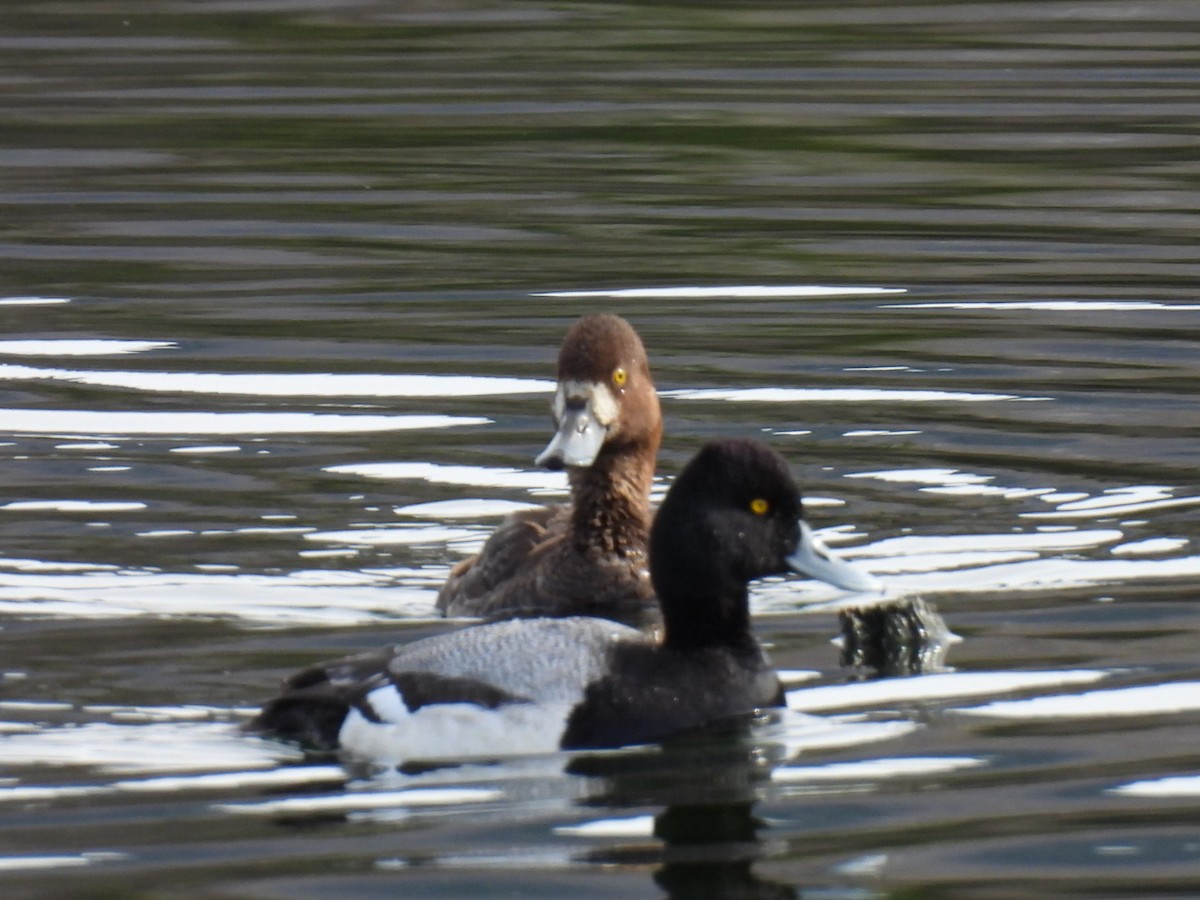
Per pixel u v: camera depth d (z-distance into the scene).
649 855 8.87
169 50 31.84
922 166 24.97
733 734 10.38
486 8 35.41
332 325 18.67
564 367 13.30
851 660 11.48
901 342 17.97
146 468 14.84
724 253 21.19
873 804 9.41
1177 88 28.75
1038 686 10.89
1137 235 21.62
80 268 20.80
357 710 10.21
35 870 8.65
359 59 31.28
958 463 14.88
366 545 13.44
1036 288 19.70
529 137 26.58
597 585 12.95
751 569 11.00
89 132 26.83
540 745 10.21
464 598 12.38
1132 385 16.58
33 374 17.14
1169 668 11.06
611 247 21.48
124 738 10.12
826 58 31.02
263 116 27.67
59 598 12.23
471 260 21.02
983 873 8.62
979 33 32.88
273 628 11.86
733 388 16.70
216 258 21.23
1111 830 9.02
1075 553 13.03
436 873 8.66
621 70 30.33
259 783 9.62
